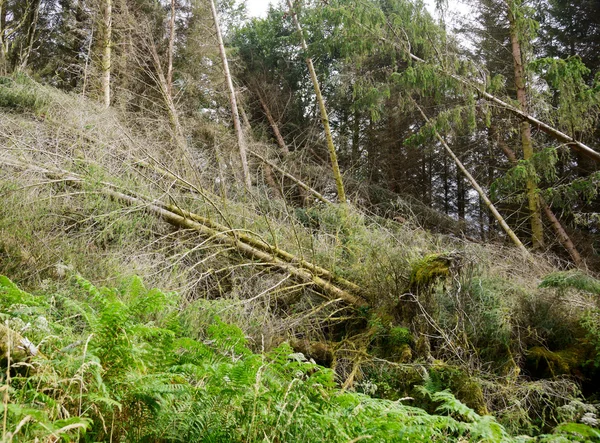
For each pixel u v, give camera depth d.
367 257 6.12
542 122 8.89
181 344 2.62
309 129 14.59
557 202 8.35
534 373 4.92
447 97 11.84
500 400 4.23
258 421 2.06
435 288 5.27
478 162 15.00
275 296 5.67
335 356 4.84
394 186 15.59
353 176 13.06
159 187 6.05
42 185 5.29
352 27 8.77
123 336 2.28
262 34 17.00
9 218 4.60
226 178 7.63
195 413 2.05
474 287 5.32
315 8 9.45
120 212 5.33
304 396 2.26
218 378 2.20
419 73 8.71
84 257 4.73
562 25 14.34
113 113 8.16
